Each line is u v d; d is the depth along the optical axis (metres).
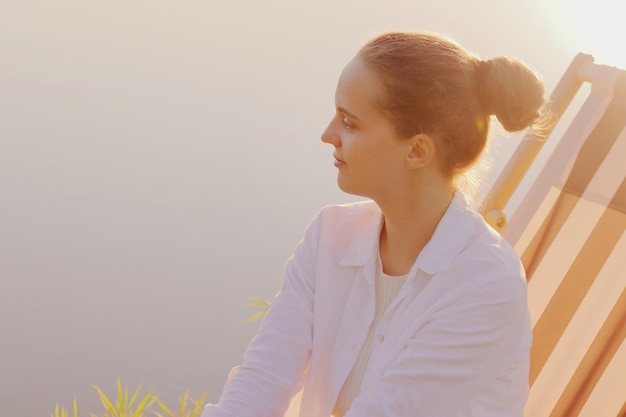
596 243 2.25
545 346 2.27
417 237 1.62
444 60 1.50
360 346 1.63
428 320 1.56
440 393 1.53
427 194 1.58
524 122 1.52
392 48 1.50
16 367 46.94
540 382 2.26
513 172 2.28
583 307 2.24
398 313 1.60
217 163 86.88
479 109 1.52
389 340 1.59
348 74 1.53
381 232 1.68
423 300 1.57
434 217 1.60
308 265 1.75
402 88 1.49
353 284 1.68
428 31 1.55
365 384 1.60
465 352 1.53
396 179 1.56
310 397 1.71
